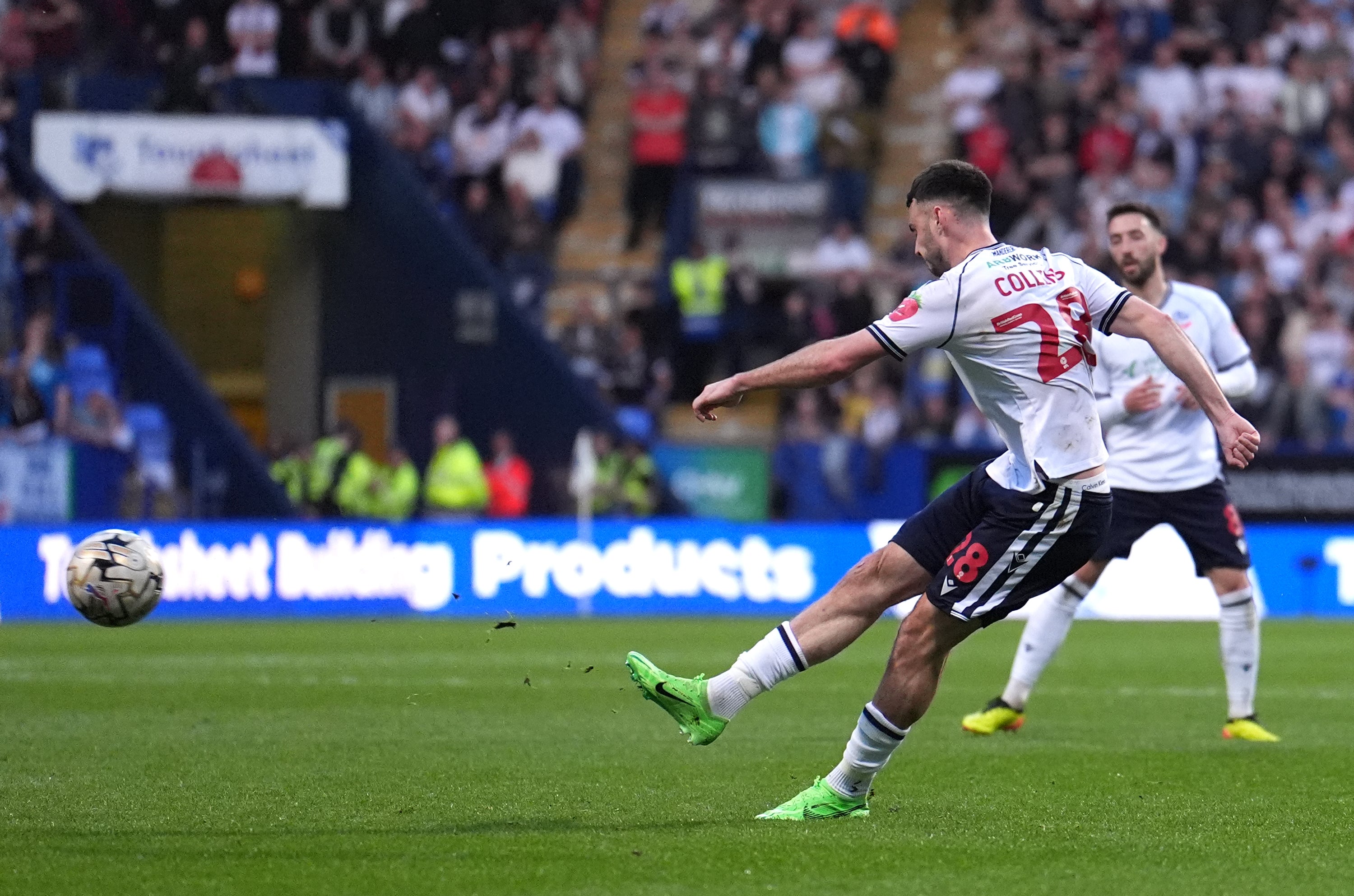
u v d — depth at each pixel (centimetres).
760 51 8750
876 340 1981
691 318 8056
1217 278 8031
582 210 9338
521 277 8431
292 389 8275
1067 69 8756
